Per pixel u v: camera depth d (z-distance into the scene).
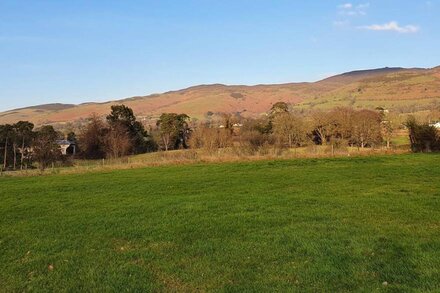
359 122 67.00
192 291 8.98
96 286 9.44
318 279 9.19
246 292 8.73
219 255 11.21
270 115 83.81
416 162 32.47
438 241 11.35
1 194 23.98
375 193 19.44
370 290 8.42
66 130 119.00
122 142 82.50
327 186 22.28
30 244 13.08
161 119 99.31
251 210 16.70
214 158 42.62
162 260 11.03
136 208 17.97
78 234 14.07
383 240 11.74
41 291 9.28
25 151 74.69
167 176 29.61
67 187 25.97
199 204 18.27
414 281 8.65
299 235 12.63
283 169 31.61
